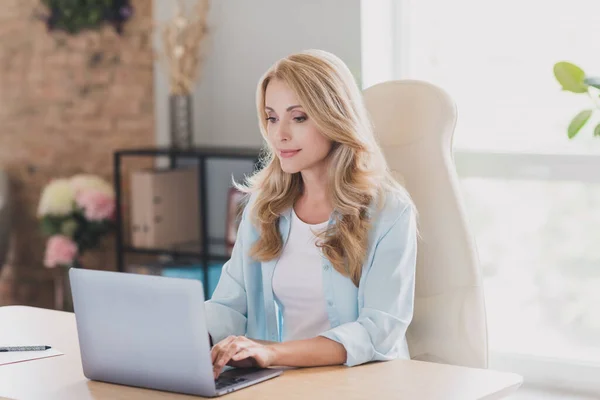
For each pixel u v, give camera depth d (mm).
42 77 5328
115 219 4969
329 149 2432
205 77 4797
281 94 2379
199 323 1873
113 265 5219
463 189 4316
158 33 4926
